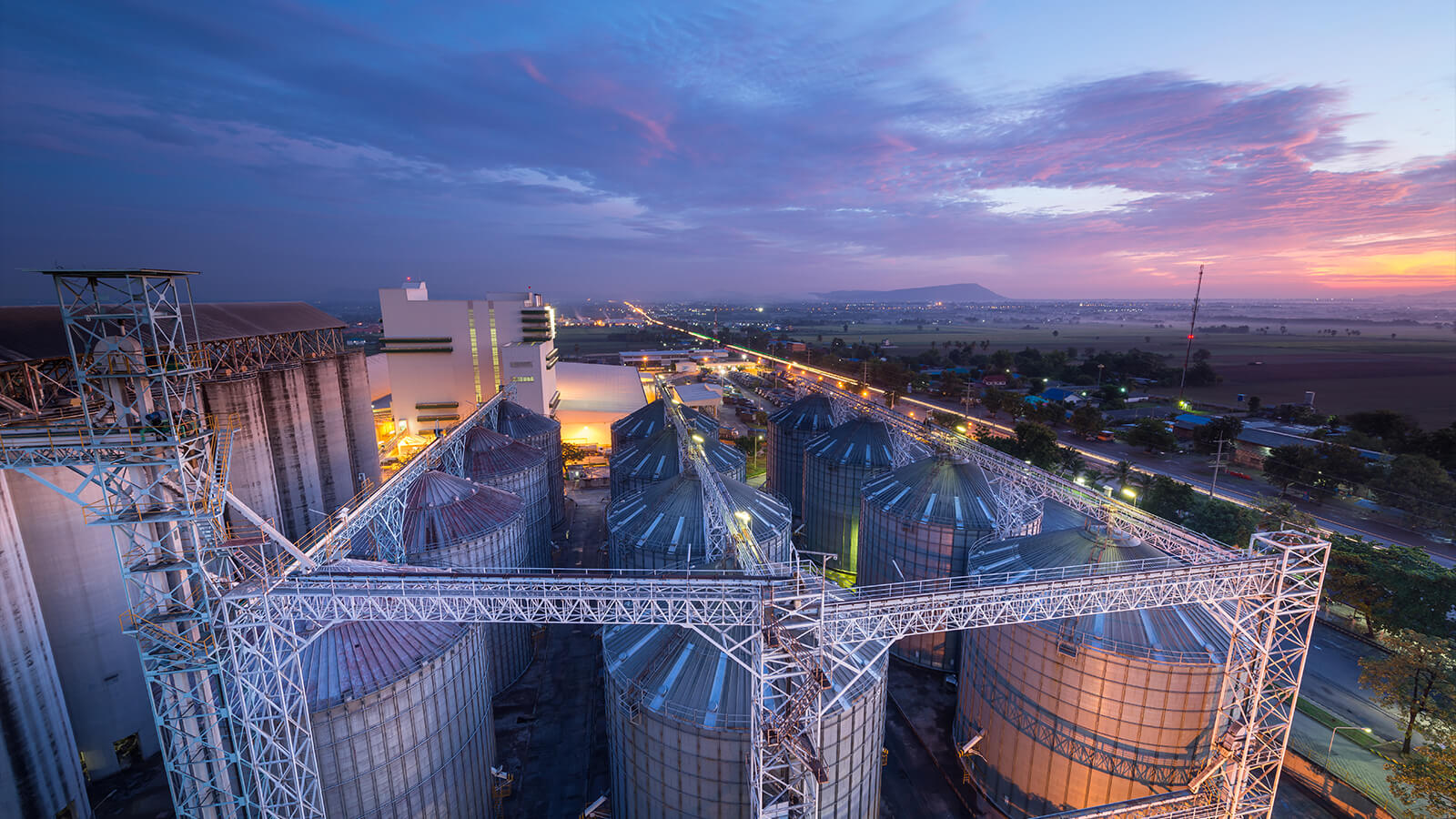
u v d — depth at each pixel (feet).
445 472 175.11
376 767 104.32
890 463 226.99
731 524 138.00
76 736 134.41
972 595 105.40
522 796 135.13
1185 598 112.27
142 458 92.32
